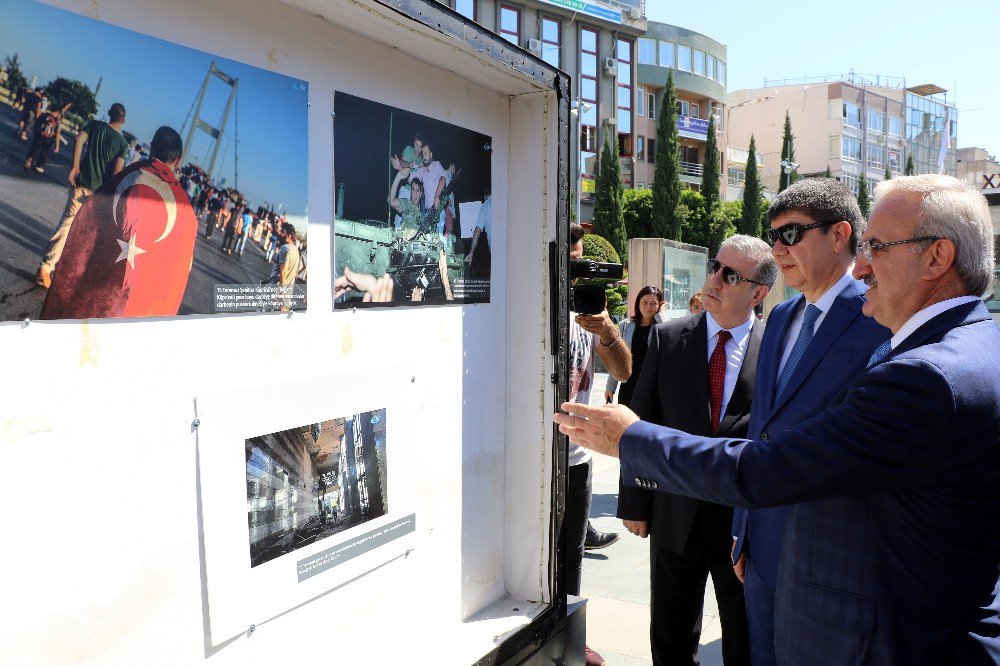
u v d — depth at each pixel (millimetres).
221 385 1149
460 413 1726
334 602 1396
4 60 850
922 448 1266
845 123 61969
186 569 1109
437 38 1403
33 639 918
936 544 1344
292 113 1253
